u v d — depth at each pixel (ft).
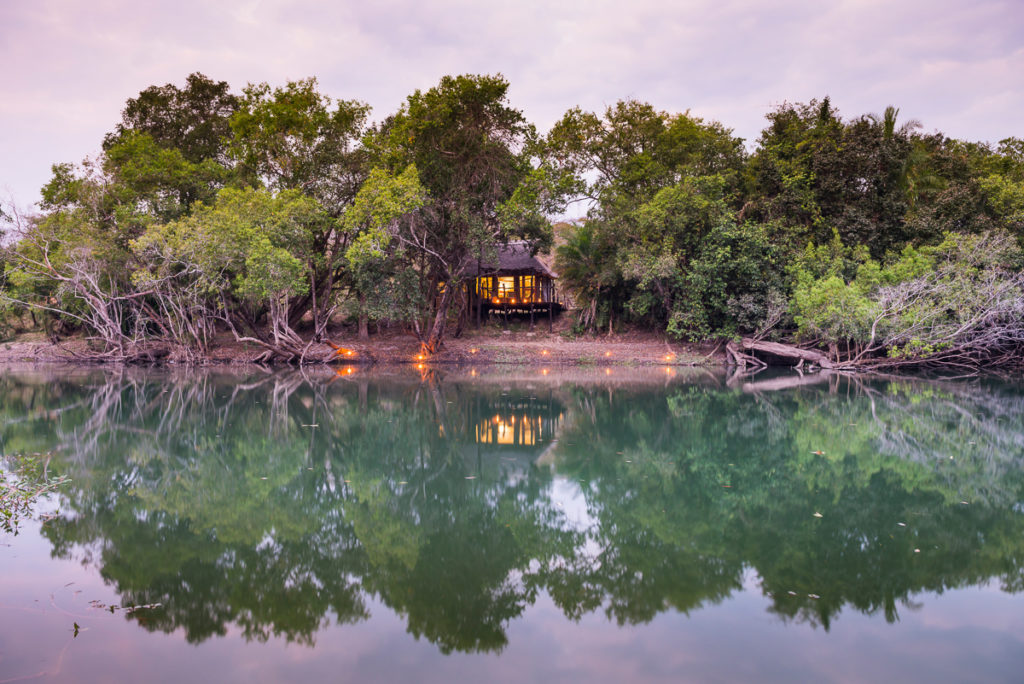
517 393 71.20
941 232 96.99
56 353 110.83
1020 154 113.19
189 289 94.12
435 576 22.62
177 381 81.10
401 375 90.68
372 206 85.76
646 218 102.83
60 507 29.89
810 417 54.90
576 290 129.18
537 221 98.89
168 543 25.40
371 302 98.43
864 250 97.25
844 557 23.66
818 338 97.09
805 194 104.63
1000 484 34.01
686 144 117.80
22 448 42.04
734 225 100.48
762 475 36.47
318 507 30.94
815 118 112.47
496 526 28.27
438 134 93.61
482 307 132.26
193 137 123.03
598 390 73.67
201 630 18.12
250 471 37.47
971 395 67.77
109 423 51.42
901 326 83.46
